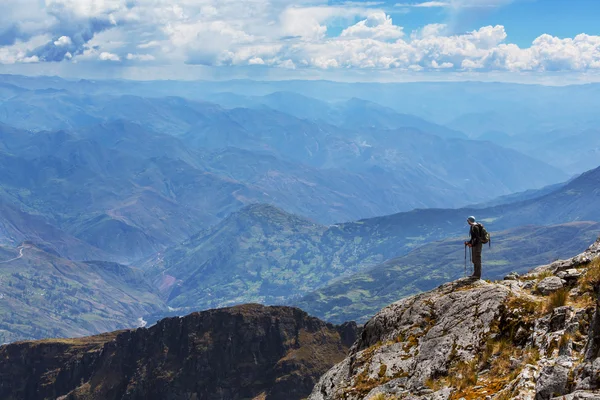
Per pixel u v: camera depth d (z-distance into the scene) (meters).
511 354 25.59
